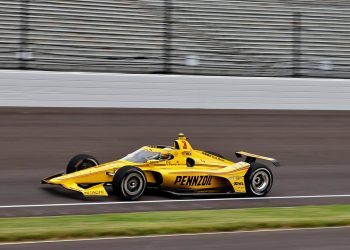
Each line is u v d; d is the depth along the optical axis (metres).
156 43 64.00
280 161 39.31
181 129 45.31
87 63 57.69
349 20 74.62
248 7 72.38
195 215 23.88
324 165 39.00
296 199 29.50
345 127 50.66
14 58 55.41
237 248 19.42
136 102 50.69
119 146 39.72
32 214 23.58
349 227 23.09
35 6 63.47
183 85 52.00
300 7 74.69
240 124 48.38
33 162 34.41
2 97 46.69
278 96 55.06
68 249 18.30
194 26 67.62
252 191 29.45
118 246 18.86
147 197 27.94
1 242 18.73
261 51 67.19
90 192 25.94
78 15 64.56
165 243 19.50
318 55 68.62
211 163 29.84
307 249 19.70
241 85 53.84
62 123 43.72
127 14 66.38
